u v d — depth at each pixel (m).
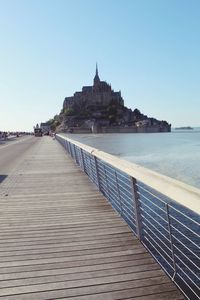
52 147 34.97
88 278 4.25
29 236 5.87
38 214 7.38
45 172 14.77
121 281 4.14
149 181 3.99
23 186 11.14
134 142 99.50
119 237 5.73
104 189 9.80
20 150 31.00
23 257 4.94
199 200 2.73
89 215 7.24
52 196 9.39
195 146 74.56
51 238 5.74
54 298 3.79
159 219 11.91
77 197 9.22
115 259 4.80
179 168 32.03
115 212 7.48
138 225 5.58
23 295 3.86
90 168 12.86
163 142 98.88
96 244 5.41
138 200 5.59
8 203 8.54
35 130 93.62
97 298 3.77
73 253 5.05
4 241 5.63
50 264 4.68
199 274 7.73
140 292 3.87
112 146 76.94
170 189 3.33
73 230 6.17
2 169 16.16
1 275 4.37
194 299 5.22
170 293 3.83
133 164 5.21
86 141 106.25
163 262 8.01
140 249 5.16
